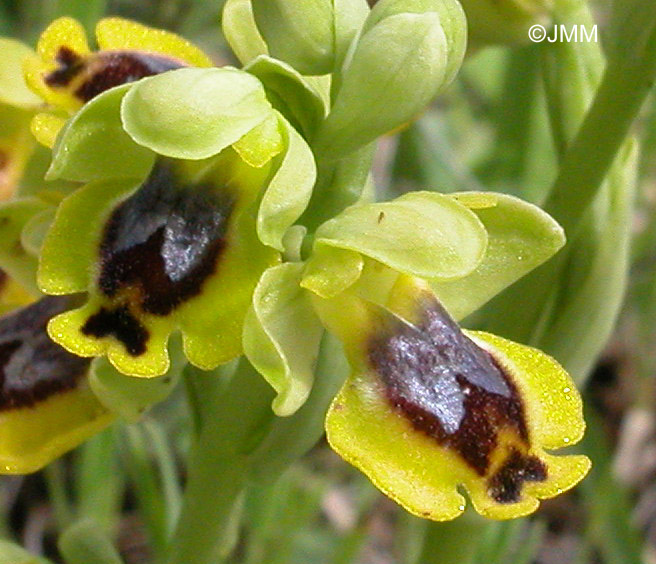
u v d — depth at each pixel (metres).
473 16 0.15
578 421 0.12
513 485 0.12
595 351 0.14
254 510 0.16
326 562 0.18
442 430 0.12
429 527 0.15
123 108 0.11
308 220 0.12
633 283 0.20
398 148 0.20
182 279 0.12
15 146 0.14
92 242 0.12
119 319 0.12
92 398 0.13
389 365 0.12
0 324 0.13
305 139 0.12
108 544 0.14
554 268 0.14
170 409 0.18
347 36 0.12
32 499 0.19
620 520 0.16
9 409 0.13
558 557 0.19
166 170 0.12
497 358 0.12
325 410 0.13
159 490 0.16
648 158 0.19
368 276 0.12
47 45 0.13
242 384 0.13
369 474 0.12
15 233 0.13
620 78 0.14
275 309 0.12
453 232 0.12
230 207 0.12
